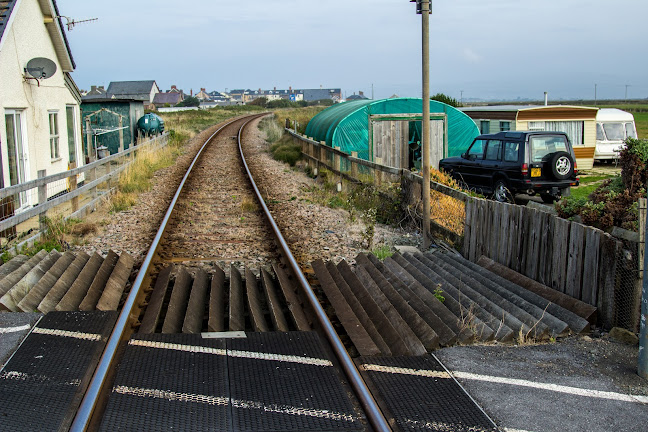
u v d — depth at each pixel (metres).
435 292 7.28
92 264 8.13
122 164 19.17
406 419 4.41
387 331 6.09
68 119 18.52
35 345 5.54
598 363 5.54
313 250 9.81
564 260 7.04
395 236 11.19
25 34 14.21
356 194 14.48
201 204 13.99
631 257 6.15
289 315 6.97
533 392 4.92
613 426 4.40
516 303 7.02
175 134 35.06
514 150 15.38
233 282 7.64
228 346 5.64
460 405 4.66
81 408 4.29
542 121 23.75
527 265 7.85
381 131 19.89
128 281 8.02
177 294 7.16
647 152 8.24
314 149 21.69
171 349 5.51
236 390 4.77
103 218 12.36
